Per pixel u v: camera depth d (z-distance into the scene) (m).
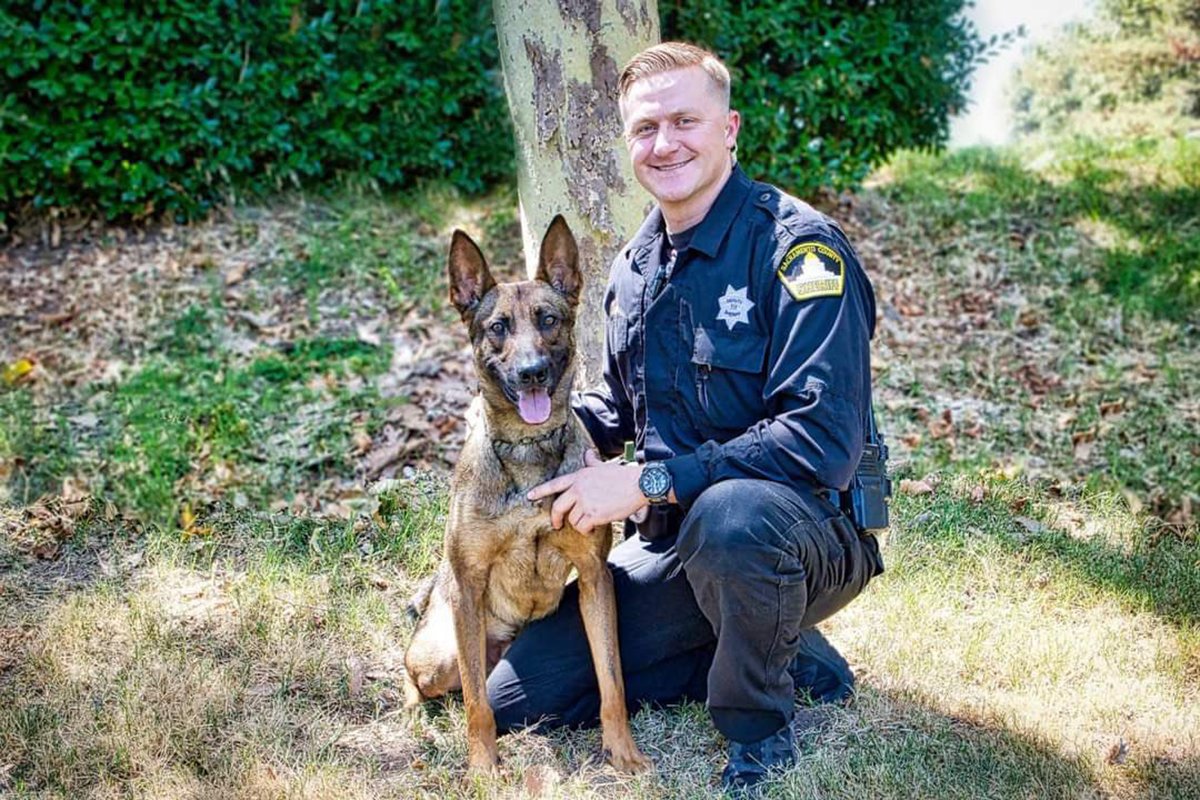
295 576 4.46
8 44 7.42
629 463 3.43
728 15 7.78
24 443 5.47
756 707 3.20
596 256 4.60
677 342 3.38
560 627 3.64
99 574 4.55
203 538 4.82
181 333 6.77
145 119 7.86
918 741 3.36
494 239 8.15
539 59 4.44
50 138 7.75
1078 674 3.83
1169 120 12.24
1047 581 4.46
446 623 3.62
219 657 3.99
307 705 3.72
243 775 3.29
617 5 4.39
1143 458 5.72
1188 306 7.64
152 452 5.36
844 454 3.09
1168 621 4.20
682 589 3.49
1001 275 8.11
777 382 3.18
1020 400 6.41
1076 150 11.12
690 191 3.28
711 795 3.19
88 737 3.45
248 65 8.09
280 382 6.24
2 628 4.13
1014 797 3.10
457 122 8.82
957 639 4.02
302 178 8.72
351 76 8.32
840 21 8.31
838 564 3.26
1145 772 3.24
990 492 5.25
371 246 7.94
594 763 3.43
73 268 7.61
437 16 8.41
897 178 10.07
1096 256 8.44
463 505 3.45
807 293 3.14
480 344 3.52
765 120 7.93
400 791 3.29
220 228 8.12
